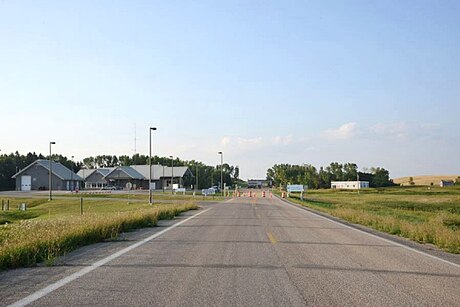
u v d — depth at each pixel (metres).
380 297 7.97
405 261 11.99
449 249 14.41
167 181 119.00
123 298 7.76
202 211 36.53
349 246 15.04
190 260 11.84
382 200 72.25
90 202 57.91
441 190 114.31
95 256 12.45
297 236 18.02
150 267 10.77
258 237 17.52
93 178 113.31
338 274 10.05
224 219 27.55
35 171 100.25
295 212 35.84
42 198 64.62
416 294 8.21
